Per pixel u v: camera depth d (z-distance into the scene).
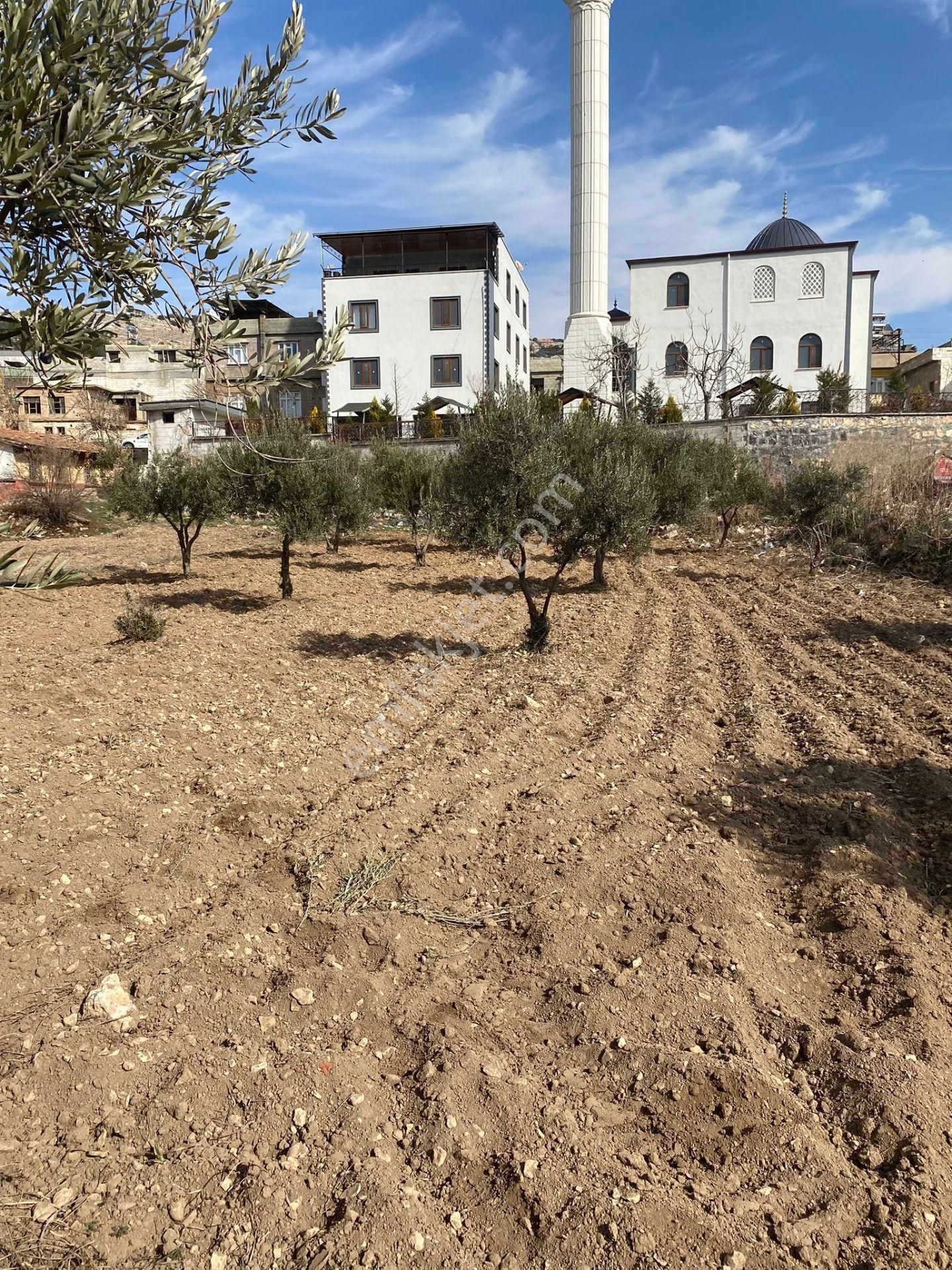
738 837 5.02
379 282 37.19
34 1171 2.54
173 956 3.71
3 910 4.04
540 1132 2.76
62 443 30.52
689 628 11.75
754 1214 2.47
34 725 6.86
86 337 2.41
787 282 36.53
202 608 13.32
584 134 32.88
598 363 33.28
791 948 3.96
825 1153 2.71
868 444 24.20
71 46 2.16
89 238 2.48
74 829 4.91
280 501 13.17
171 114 2.58
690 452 17.69
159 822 5.07
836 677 8.71
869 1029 3.32
